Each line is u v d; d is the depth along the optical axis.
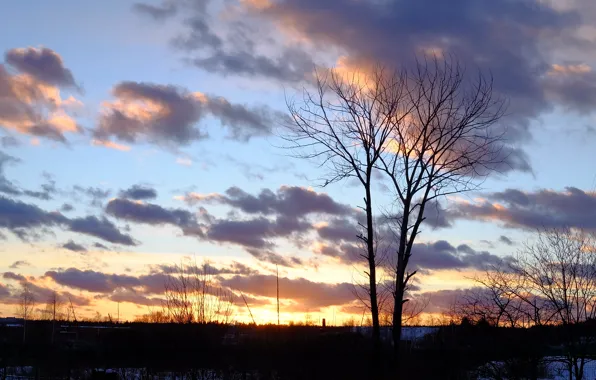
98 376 32.91
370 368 24.92
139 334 32.47
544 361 22.45
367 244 24.23
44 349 38.81
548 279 22.33
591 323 21.89
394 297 23.89
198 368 29.75
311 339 28.34
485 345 23.55
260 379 28.33
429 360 24.97
